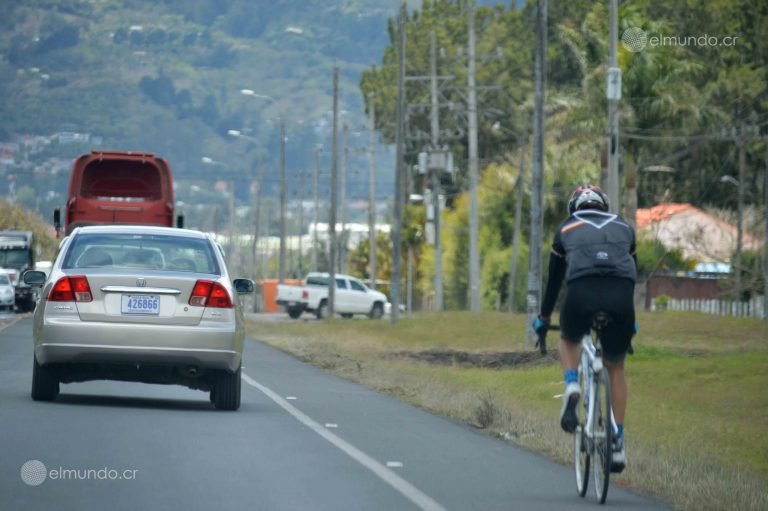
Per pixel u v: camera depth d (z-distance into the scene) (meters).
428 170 174.50
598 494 28.47
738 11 195.75
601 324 28.31
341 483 29.41
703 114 159.00
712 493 29.84
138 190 103.75
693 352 82.81
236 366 43.34
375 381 65.19
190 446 33.97
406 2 136.38
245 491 27.55
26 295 154.00
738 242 151.75
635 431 45.72
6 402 42.47
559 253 28.95
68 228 101.44
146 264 42.97
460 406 50.22
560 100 160.62
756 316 145.62
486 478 31.78
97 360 41.69
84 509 24.67
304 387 59.81
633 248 29.08
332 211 170.75
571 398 28.84
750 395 60.09
